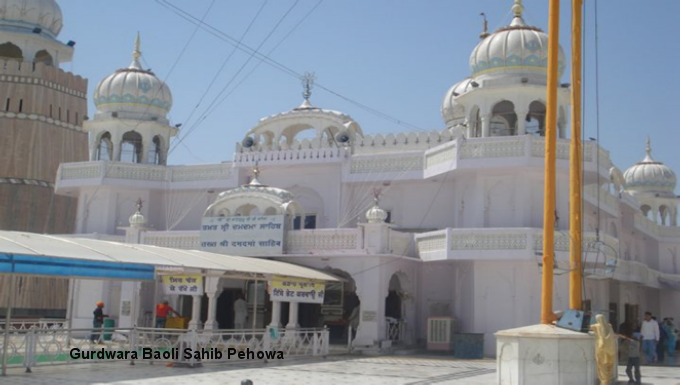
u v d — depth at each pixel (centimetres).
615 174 3055
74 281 2845
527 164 2277
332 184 2766
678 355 2741
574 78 1475
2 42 4162
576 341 1309
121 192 3006
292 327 2116
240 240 2450
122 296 2536
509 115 2614
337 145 2797
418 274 2575
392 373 1658
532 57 2492
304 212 2809
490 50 2541
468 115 2592
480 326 2317
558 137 2544
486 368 1847
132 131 3155
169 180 3011
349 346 2245
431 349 2364
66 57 4475
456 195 2547
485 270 2344
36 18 4234
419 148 2777
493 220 2391
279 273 1977
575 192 1447
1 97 4134
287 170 2855
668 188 4191
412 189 2670
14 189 4038
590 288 2645
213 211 2555
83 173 3002
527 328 1373
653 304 3750
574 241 1435
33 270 1392
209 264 1811
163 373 1545
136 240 2636
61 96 4306
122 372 1552
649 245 3981
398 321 2422
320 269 2389
